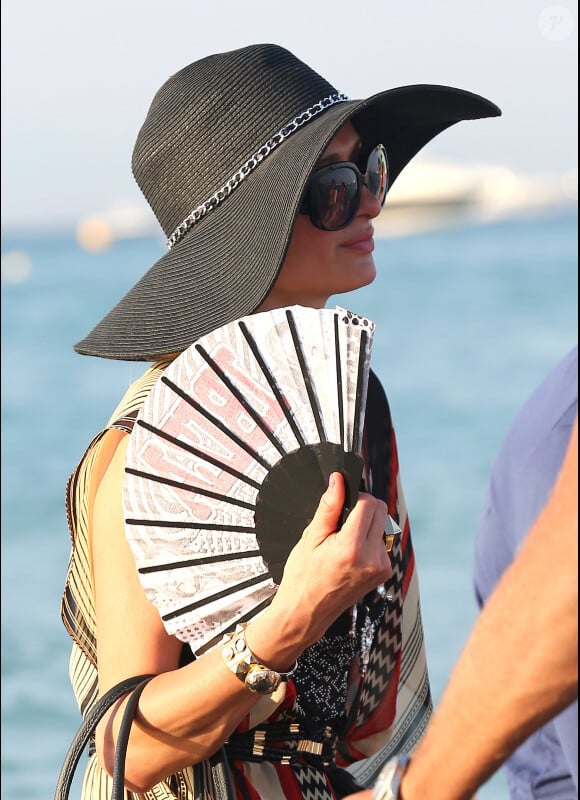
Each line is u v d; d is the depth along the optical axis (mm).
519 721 4129
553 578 3961
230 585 6113
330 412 5930
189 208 7328
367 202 7445
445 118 8023
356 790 7055
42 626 34000
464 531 38719
